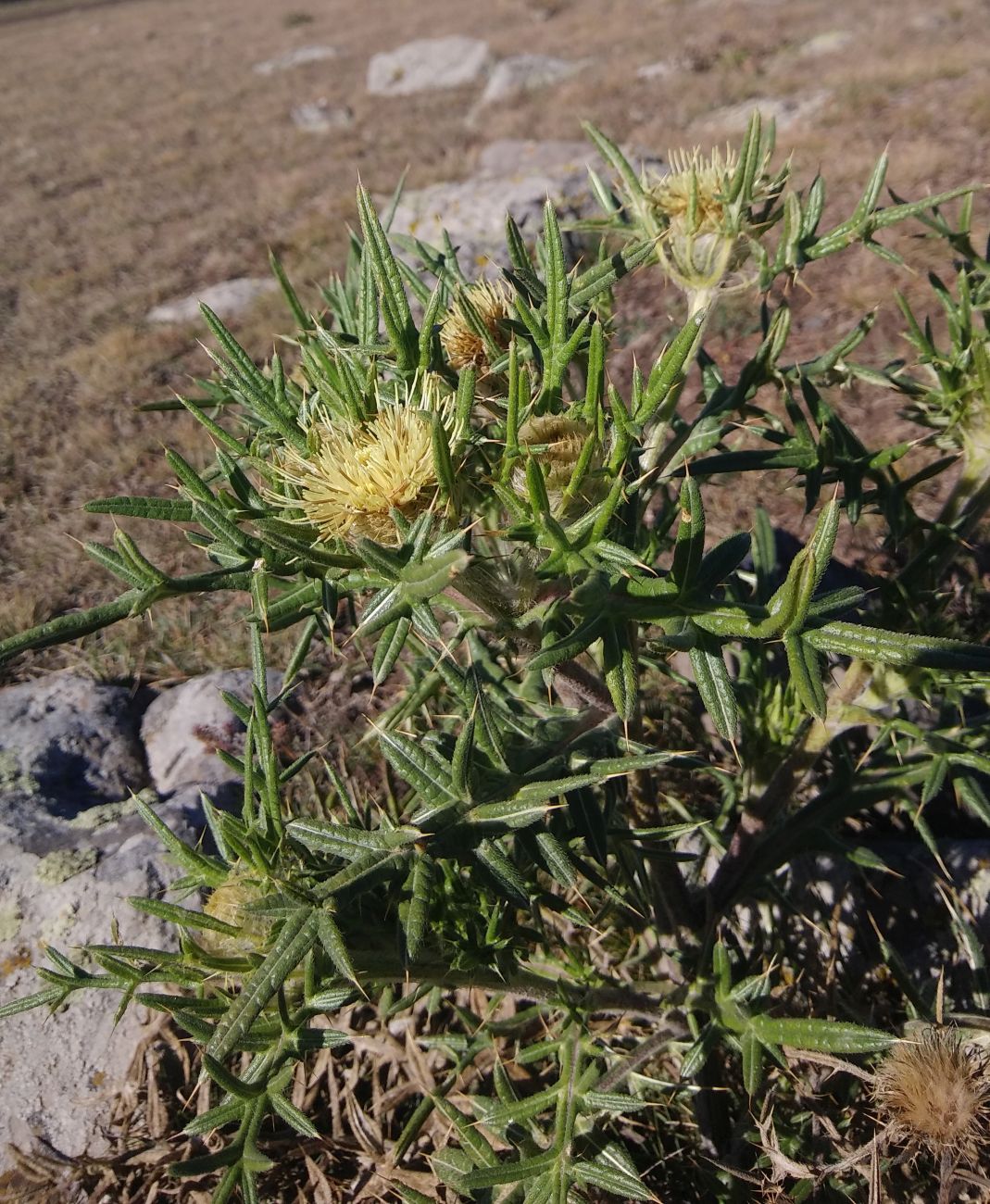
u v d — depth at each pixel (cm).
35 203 220
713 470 33
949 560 37
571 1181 31
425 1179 39
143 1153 41
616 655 23
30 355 138
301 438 23
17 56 477
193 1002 24
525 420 23
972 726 39
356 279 35
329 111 254
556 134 192
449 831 24
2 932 49
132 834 54
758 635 22
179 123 282
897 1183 34
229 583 22
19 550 92
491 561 23
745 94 197
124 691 69
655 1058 40
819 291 110
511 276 28
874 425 86
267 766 25
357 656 68
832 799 40
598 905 45
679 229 30
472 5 419
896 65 191
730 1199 36
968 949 39
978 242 108
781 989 41
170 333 133
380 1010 40
